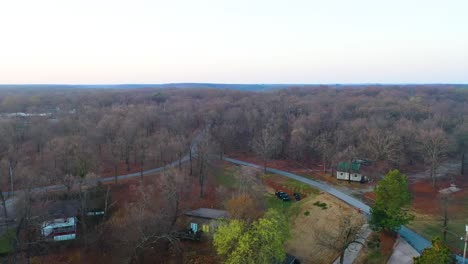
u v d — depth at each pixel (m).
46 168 66.50
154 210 53.28
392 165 72.06
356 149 76.94
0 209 53.31
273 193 67.19
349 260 40.66
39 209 48.50
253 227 35.75
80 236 47.84
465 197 56.53
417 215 50.00
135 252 42.62
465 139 72.38
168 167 75.38
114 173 75.25
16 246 39.81
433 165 63.03
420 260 29.17
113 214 54.19
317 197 60.09
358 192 62.09
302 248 46.31
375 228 43.44
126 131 83.88
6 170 65.06
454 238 42.34
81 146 72.88
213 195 65.88
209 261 42.59
